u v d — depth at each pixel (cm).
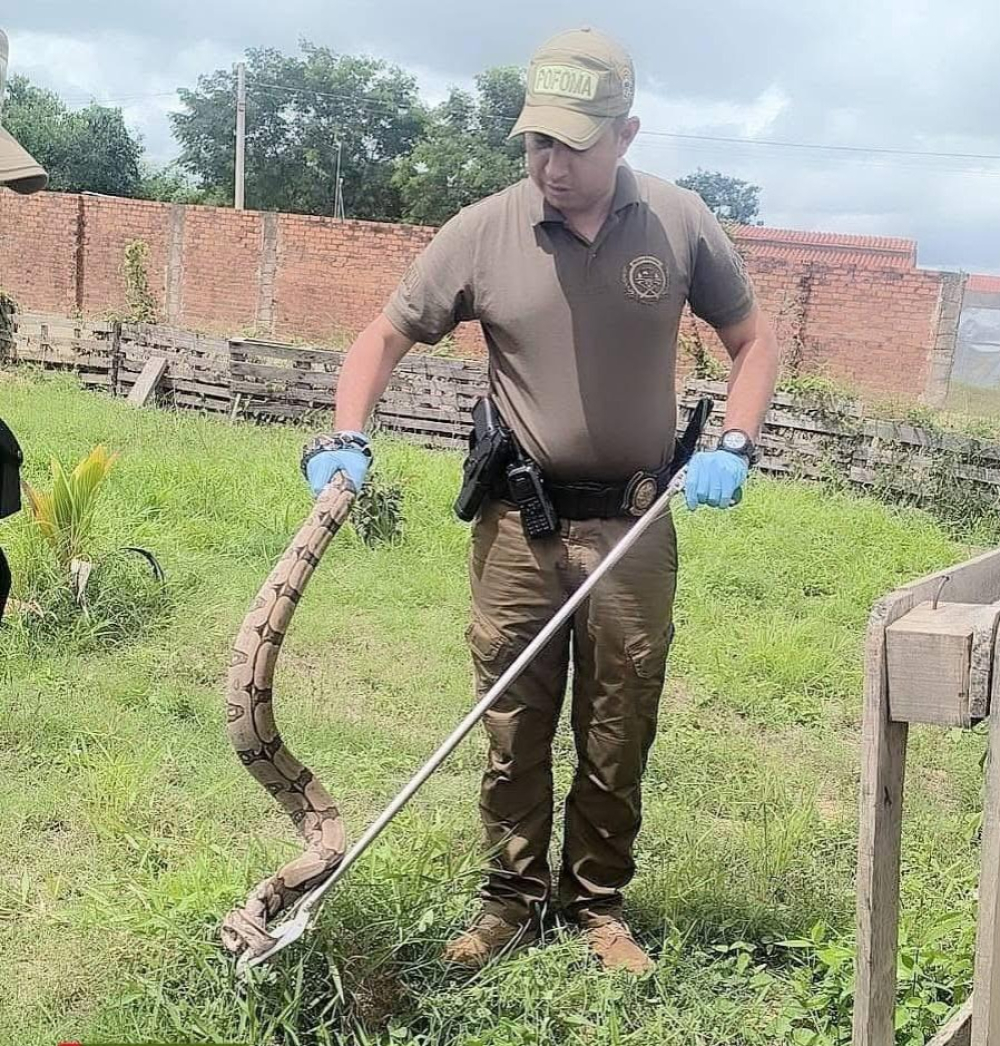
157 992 268
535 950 298
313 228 1961
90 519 585
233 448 1005
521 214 281
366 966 279
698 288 296
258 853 334
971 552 884
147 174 5547
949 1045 243
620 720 300
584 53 259
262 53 5372
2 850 362
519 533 292
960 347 2142
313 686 523
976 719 187
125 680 503
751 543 811
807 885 358
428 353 1576
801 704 543
